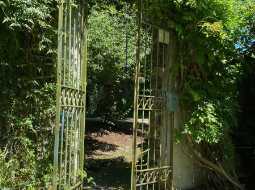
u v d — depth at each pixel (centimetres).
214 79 758
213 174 786
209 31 691
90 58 1464
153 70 705
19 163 646
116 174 991
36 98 666
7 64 639
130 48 1530
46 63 680
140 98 674
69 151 566
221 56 740
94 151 1348
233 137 762
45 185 640
